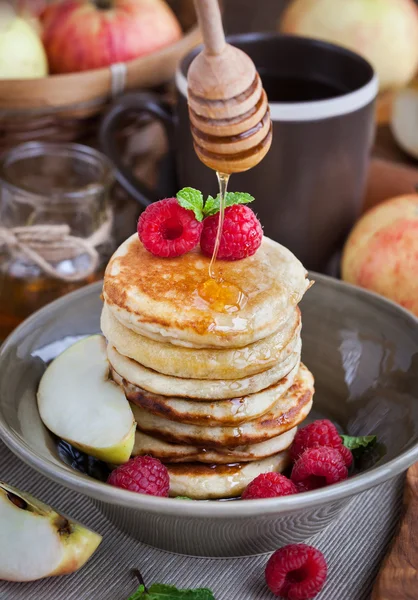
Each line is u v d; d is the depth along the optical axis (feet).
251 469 1.87
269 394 1.85
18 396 1.90
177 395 1.81
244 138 1.62
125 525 1.83
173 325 1.76
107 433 1.84
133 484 1.79
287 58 2.43
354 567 1.82
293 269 1.84
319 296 2.09
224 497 1.86
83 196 2.27
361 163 2.31
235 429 1.85
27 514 1.80
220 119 1.60
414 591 1.73
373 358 2.03
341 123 2.22
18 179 2.40
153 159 2.65
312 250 2.33
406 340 2.00
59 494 1.94
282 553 1.77
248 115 1.61
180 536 1.79
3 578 1.78
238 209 1.82
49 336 2.00
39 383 1.95
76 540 1.79
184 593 1.75
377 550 1.85
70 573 1.81
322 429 1.91
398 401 1.96
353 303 2.07
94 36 2.53
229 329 1.76
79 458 1.90
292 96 2.45
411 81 2.64
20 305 2.26
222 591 1.79
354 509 1.91
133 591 1.79
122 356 1.85
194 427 1.85
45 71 2.54
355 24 2.64
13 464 1.98
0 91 2.37
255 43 2.41
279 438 1.90
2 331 2.25
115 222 2.51
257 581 1.81
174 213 1.82
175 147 2.42
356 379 2.04
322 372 2.07
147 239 1.82
